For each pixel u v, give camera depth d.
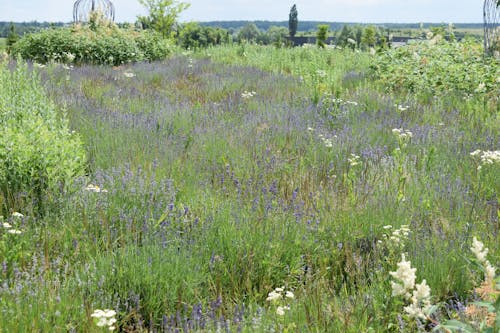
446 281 4.04
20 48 21.03
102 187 5.61
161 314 3.87
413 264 4.27
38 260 4.26
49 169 5.35
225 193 5.88
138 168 6.25
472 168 6.72
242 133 8.12
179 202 5.51
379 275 4.06
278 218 4.98
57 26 22.61
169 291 3.91
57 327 3.36
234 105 10.57
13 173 5.40
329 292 4.12
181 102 10.83
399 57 16.66
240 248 4.45
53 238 4.65
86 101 9.79
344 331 3.37
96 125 8.07
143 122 8.45
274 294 3.65
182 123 8.71
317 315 3.57
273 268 4.38
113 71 16.31
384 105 10.68
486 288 2.89
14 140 5.49
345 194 5.73
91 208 5.11
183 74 15.90
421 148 7.70
